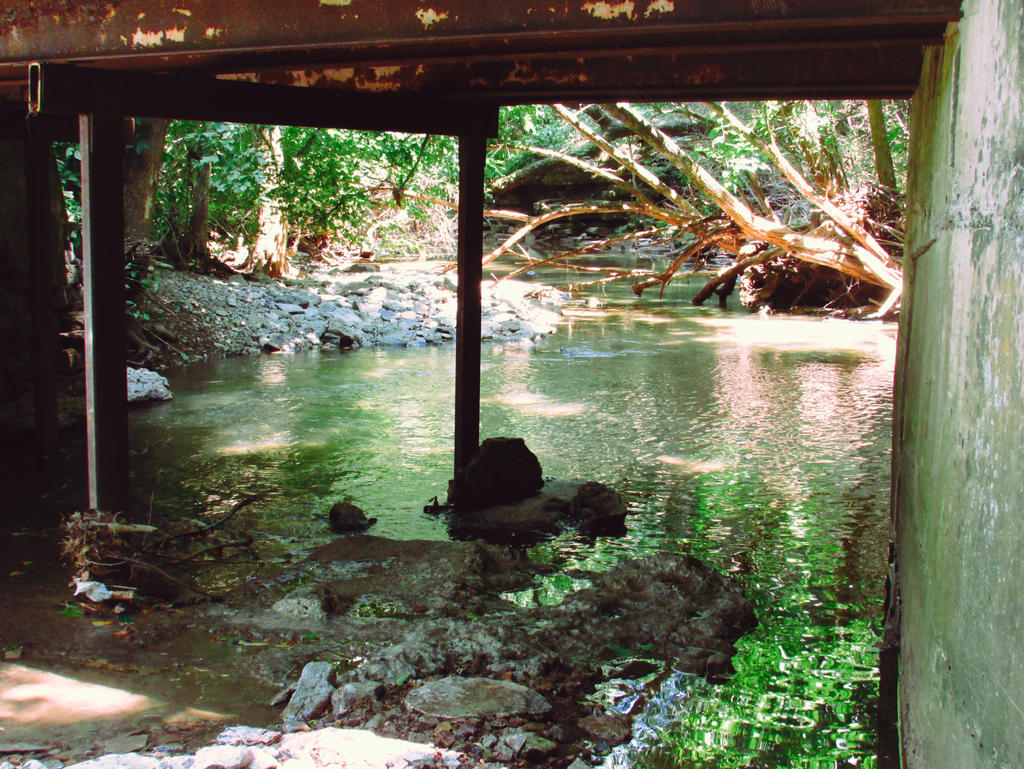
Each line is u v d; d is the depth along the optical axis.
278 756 4.07
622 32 3.93
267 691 4.77
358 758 4.06
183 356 14.52
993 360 2.67
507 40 5.20
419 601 5.89
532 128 17.06
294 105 6.32
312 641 5.34
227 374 13.51
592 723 4.50
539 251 32.84
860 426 10.70
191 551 6.72
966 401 3.03
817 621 5.72
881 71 5.38
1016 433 2.37
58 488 8.14
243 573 6.36
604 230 34.56
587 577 6.38
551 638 5.39
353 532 7.21
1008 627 2.33
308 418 10.83
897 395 5.30
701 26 3.74
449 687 4.69
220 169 15.92
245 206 19.80
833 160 18.08
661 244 32.59
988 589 2.56
